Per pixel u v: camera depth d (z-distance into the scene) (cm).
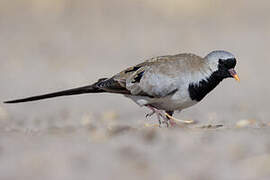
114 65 2455
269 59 2595
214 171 689
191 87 1080
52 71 2333
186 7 3512
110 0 3472
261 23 3291
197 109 1681
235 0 3650
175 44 2880
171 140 870
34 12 3262
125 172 693
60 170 703
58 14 3247
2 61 2492
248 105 1728
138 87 1099
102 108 1706
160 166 718
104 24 3167
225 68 1097
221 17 3400
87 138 912
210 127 1089
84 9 3350
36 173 693
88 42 2848
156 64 1101
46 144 856
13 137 943
